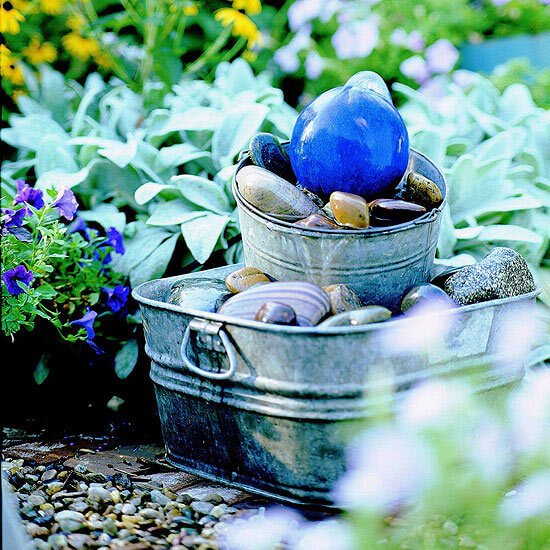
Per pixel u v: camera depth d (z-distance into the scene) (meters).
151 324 1.99
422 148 2.98
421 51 4.64
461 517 1.69
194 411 1.96
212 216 2.70
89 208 3.02
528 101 3.55
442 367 1.81
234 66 3.56
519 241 2.78
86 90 3.92
